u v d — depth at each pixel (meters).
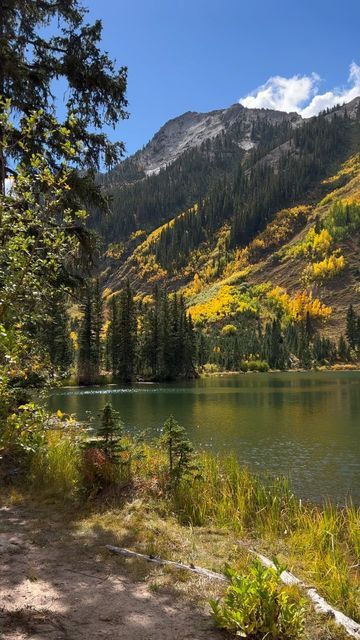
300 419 30.22
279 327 178.00
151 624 3.86
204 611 4.18
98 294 77.06
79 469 8.22
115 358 82.94
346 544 7.35
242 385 70.56
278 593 3.98
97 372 77.25
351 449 20.03
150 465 9.33
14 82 10.69
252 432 24.94
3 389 5.73
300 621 3.89
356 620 4.64
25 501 7.45
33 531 6.11
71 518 6.75
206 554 5.96
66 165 6.58
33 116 6.47
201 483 9.29
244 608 3.85
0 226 6.12
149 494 8.18
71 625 3.76
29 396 6.48
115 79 12.15
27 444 5.87
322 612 4.41
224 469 11.31
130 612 4.05
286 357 156.88
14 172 10.41
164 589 4.58
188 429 26.05
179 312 95.75
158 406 38.91
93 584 4.59
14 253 5.95
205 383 78.00
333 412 34.06
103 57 12.14
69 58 11.59
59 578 4.69
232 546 6.44
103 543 5.80
